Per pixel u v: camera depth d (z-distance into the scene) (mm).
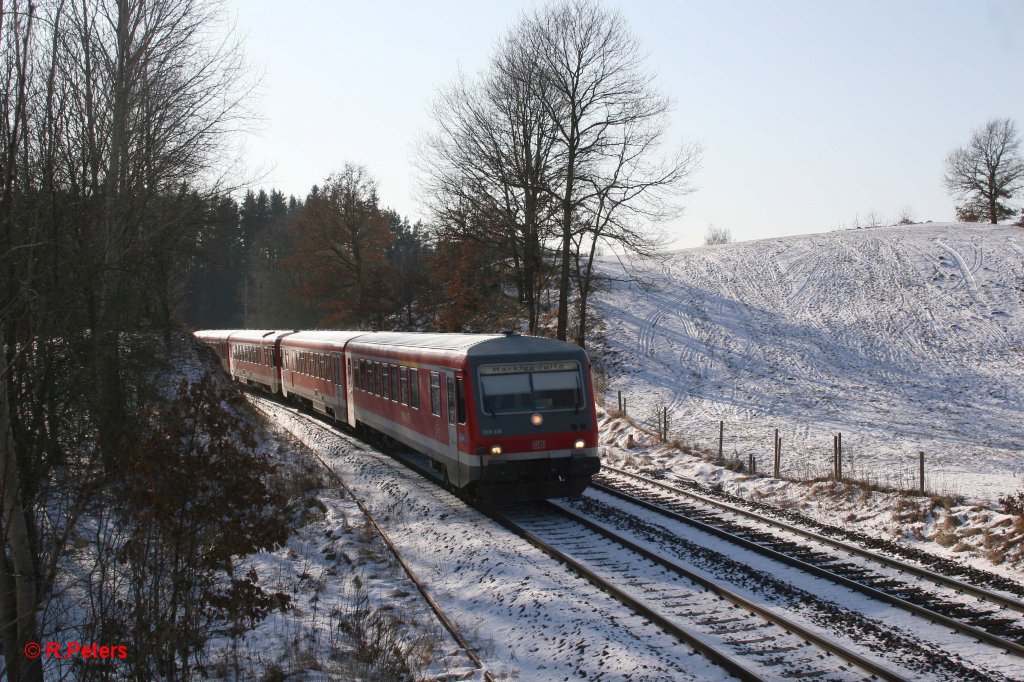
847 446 23625
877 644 8391
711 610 9523
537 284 39688
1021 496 12320
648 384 36125
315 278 54062
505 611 9852
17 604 6648
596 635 8750
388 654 8508
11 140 7305
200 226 18141
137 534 7496
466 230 35969
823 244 64875
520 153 34875
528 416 14625
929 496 14547
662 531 13383
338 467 20625
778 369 38219
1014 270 50656
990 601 9570
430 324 49906
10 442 6590
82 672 6941
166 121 15523
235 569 11438
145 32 14766
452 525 14188
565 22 31656
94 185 12055
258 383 40969
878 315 45969
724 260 63250
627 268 62656
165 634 7109
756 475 18328
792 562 11195
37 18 7812
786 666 7844
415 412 17953
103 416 11273
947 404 31766
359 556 12430
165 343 17484
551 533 13469
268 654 8523
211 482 7602
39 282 8789
